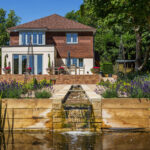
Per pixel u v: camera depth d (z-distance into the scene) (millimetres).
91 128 7805
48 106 7918
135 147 5488
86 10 14664
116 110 7906
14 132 7625
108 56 37344
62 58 26188
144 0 10398
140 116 7910
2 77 19359
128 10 11594
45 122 7883
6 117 7949
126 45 31953
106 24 14898
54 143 5914
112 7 12836
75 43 26438
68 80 19500
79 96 10758
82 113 7816
